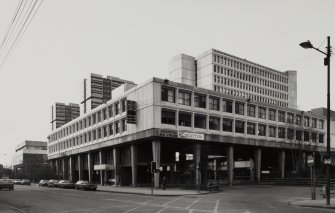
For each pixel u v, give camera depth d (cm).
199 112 5659
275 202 2602
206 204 2384
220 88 12812
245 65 13812
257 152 6688
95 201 2686
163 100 5284
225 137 5953
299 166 6706
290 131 7169
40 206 2302
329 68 2352
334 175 4922
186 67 13262
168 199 2939
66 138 9412
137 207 2142
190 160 6059
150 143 5897
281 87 15162
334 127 8594
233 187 5141
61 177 10150
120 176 6391
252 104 6550
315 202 2394
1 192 4359
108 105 6569
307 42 2245
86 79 15425
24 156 16212
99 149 7119
